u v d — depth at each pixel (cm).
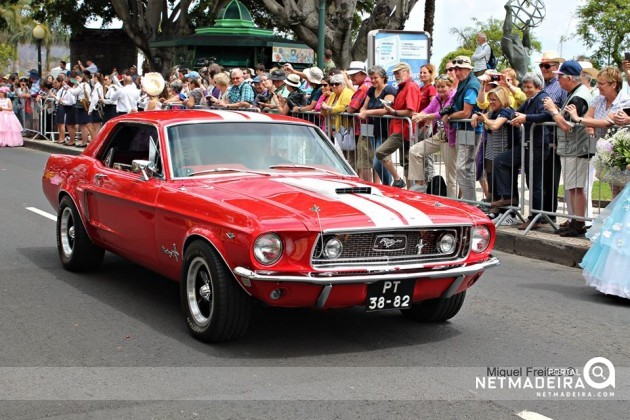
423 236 579
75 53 3675
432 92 1166
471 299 736
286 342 596
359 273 548
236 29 2561
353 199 592
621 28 3145
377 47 1627
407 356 568
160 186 648
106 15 3662
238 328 573
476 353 577
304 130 723
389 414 461
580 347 596
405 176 1146
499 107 1030
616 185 818
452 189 1098
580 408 477
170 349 575
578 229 950
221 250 556
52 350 572
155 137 688
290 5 2262
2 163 1848
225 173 662
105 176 729
